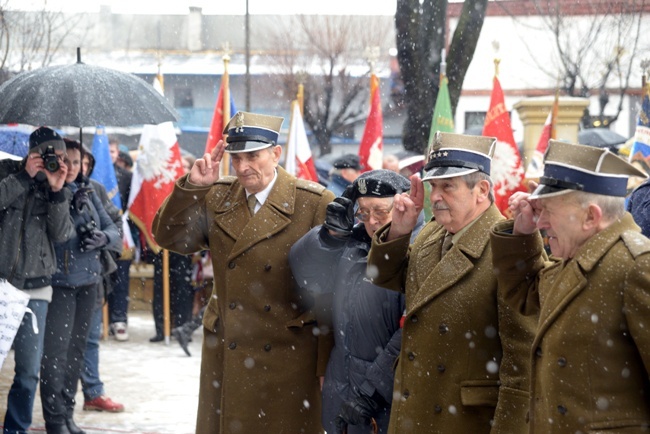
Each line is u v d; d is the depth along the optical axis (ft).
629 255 12.35
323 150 110.11
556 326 12.73
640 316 12.07
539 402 13.06
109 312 41.52
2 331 21.85
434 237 15.87
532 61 86.69
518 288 14.16
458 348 14.94
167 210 18.85
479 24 44.06
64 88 23.89
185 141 104.94
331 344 18.99
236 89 123.44
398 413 15.46
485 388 14.87
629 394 12.34
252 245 18.88
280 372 18.92
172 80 125.70
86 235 25.14
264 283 18.88
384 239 15.93
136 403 29.50
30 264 23.02
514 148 35.99
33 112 23.38
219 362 19.63
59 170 23.09
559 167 12.80
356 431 17.28
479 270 14.94
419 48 43.65
